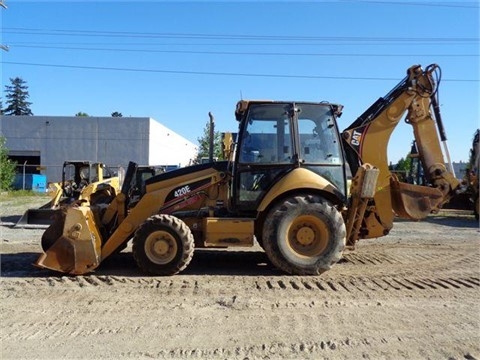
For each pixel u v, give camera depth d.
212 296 6.42
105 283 7.12
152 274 7.55
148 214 8.01
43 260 7.47
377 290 6.80
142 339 4.86
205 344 4.72
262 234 7.82
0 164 34.78
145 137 40.34
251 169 7.89
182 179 8.17
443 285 7.12
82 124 40.50
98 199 13.56
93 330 5.11
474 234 13.83
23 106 95.62
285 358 4.41
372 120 8.44
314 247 7.65
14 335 4.96
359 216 8.07
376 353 4.55
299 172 7.70
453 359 4.46
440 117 8.45
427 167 8.43
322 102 8.09
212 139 8.55
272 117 7.99
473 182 12.02
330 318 5.53
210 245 7.70
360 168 7.77
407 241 12.04
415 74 8.38
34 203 25.36
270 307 5.93
